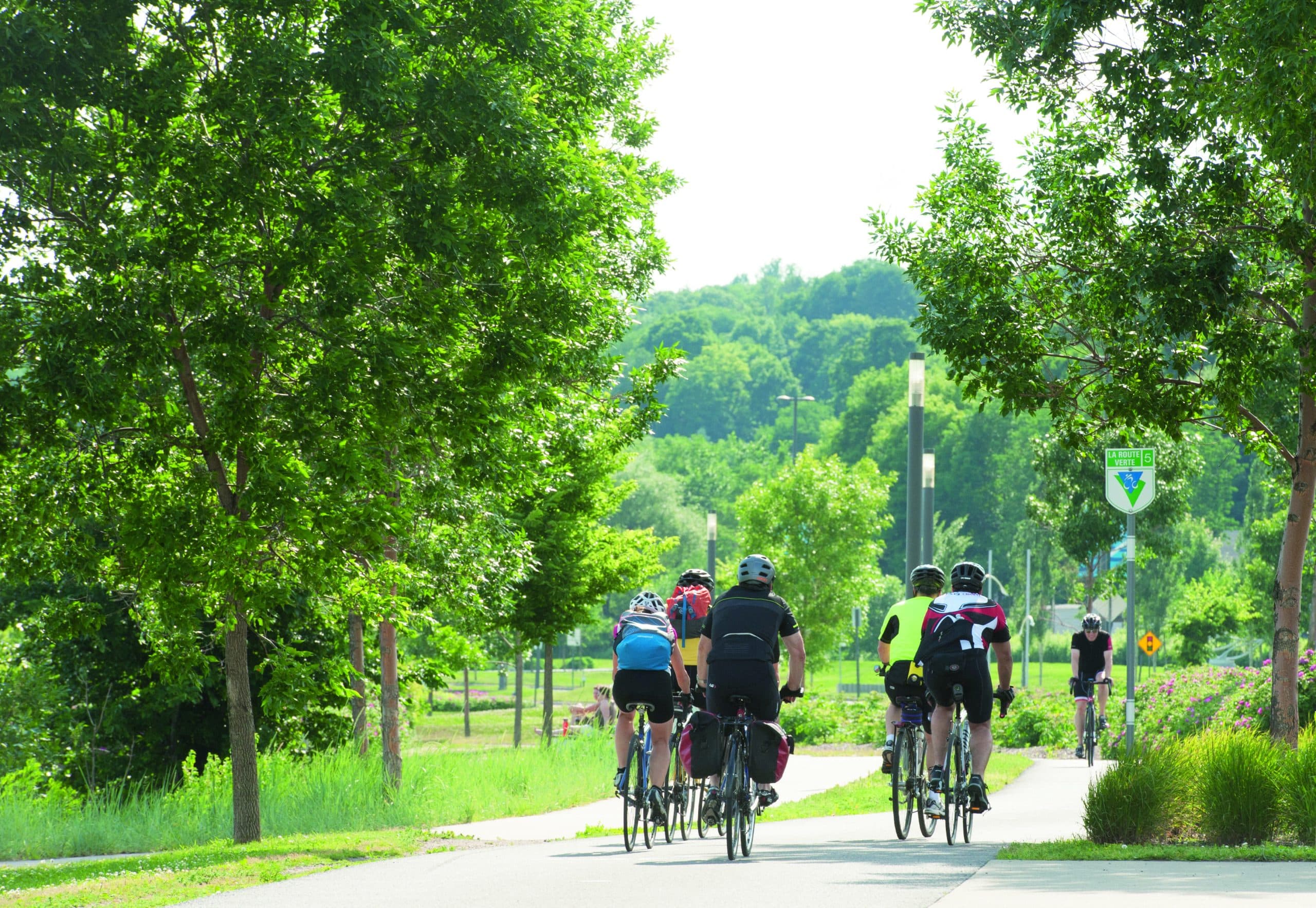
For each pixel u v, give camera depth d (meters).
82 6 42.03
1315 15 40.56
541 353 50.69
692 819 42.50
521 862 35.28
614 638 39.25
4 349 42.88
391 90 44.09
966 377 58.00
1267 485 69.75
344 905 26.95
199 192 42.88
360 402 46.81
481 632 97.50
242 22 45.09
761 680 36.25
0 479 48.22
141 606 56.72
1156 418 54.66
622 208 52.38
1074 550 145.62
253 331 44.62
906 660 42.09
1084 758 87.06
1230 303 51.25
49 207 44.09
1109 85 52.41
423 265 48.84
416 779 68.88
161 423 47.41
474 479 57.47
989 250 56.12
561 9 49.56
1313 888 27.09
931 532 123.19
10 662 88.69
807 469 181.50
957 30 55.38
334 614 59.81
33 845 58.81
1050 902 25.03
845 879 29.22
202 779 81.81
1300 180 44.56
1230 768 38.00
